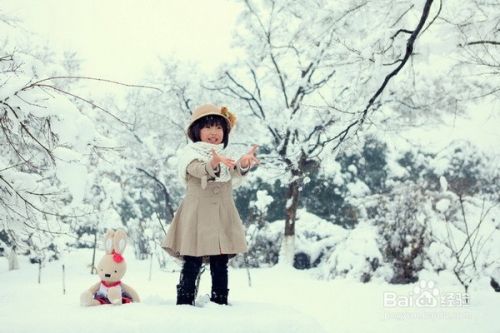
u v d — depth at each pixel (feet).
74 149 16.34
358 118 23.18
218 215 12.19
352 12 26.00
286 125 50.03
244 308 11.21
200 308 10.64
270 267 54.08
